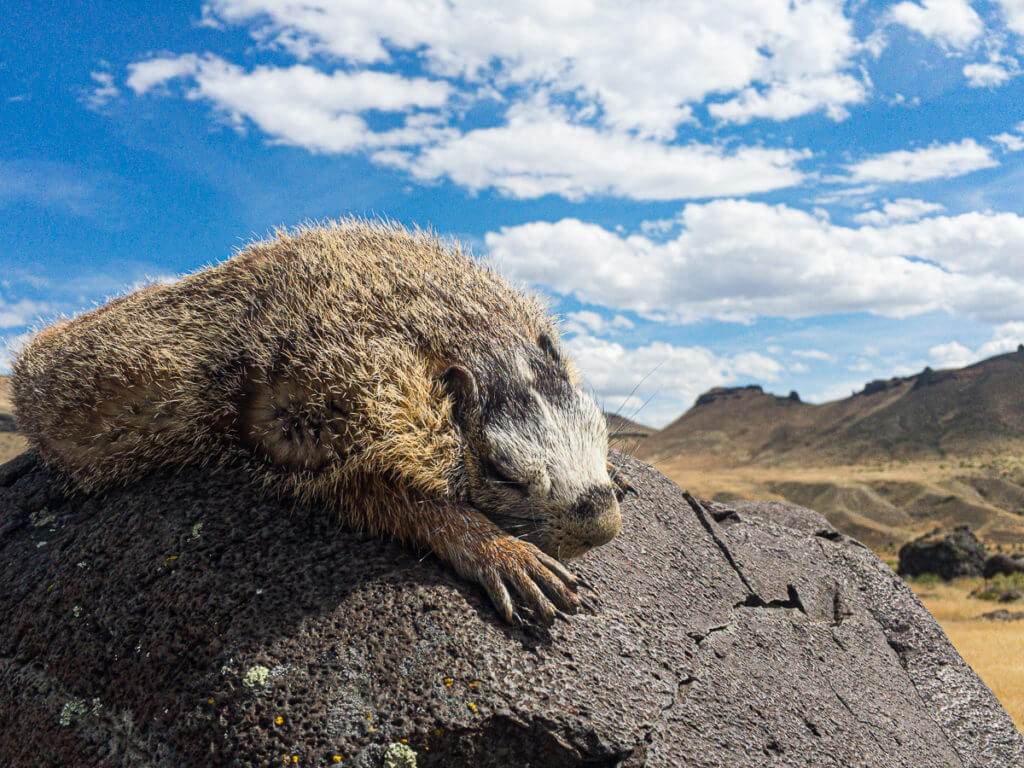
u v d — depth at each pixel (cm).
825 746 43
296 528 40
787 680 46
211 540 40
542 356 41
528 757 34
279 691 34
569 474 37
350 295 41
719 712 40
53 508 47
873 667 54
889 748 46
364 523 40
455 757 33
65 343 46
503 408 39
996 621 229
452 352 40
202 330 42
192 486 42
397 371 38
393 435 37
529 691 35
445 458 38
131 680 37
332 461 38
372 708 34
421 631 36
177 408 42
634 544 51
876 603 61
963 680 57
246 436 41
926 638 59
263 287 42
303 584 38
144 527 41
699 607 49
